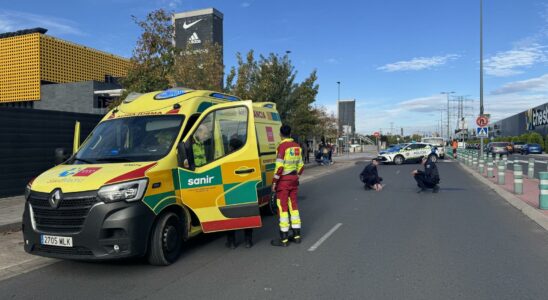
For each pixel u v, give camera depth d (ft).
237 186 21.29
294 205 23.97
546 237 24.89
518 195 40.60
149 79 44.62
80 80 90.89
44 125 42.47
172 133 21.30
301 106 76.64
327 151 98.37
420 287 16.55
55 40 85.56
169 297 15.90
